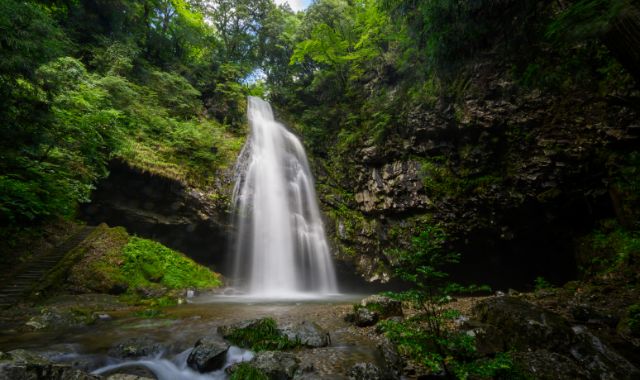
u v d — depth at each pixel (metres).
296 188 23.06
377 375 4.53
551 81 8.52
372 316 7.55
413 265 4.77
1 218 11.79
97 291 11.65
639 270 8.70
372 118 21.19
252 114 25.50
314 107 27.02
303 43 23.38
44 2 13.95
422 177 17.86
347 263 20.55
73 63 15.31
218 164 20.08
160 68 23.75
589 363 4.70
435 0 8.44
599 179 13.18
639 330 5.57
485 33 8.95
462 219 16.86
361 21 22.62
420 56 14.88
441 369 4.70
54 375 4.07
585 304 7.18
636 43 3.66
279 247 20.61
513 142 14.83
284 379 4.63
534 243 16.19
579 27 4.29
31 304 9.43
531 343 5.18
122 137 16.08
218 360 5.48
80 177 14.17
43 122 9.75
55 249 12.38
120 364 5.54
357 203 21.45
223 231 18.80
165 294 12.99
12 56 7.97
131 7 22.38
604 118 12.38
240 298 14.54
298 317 8.77
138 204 17.00
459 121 15.73
